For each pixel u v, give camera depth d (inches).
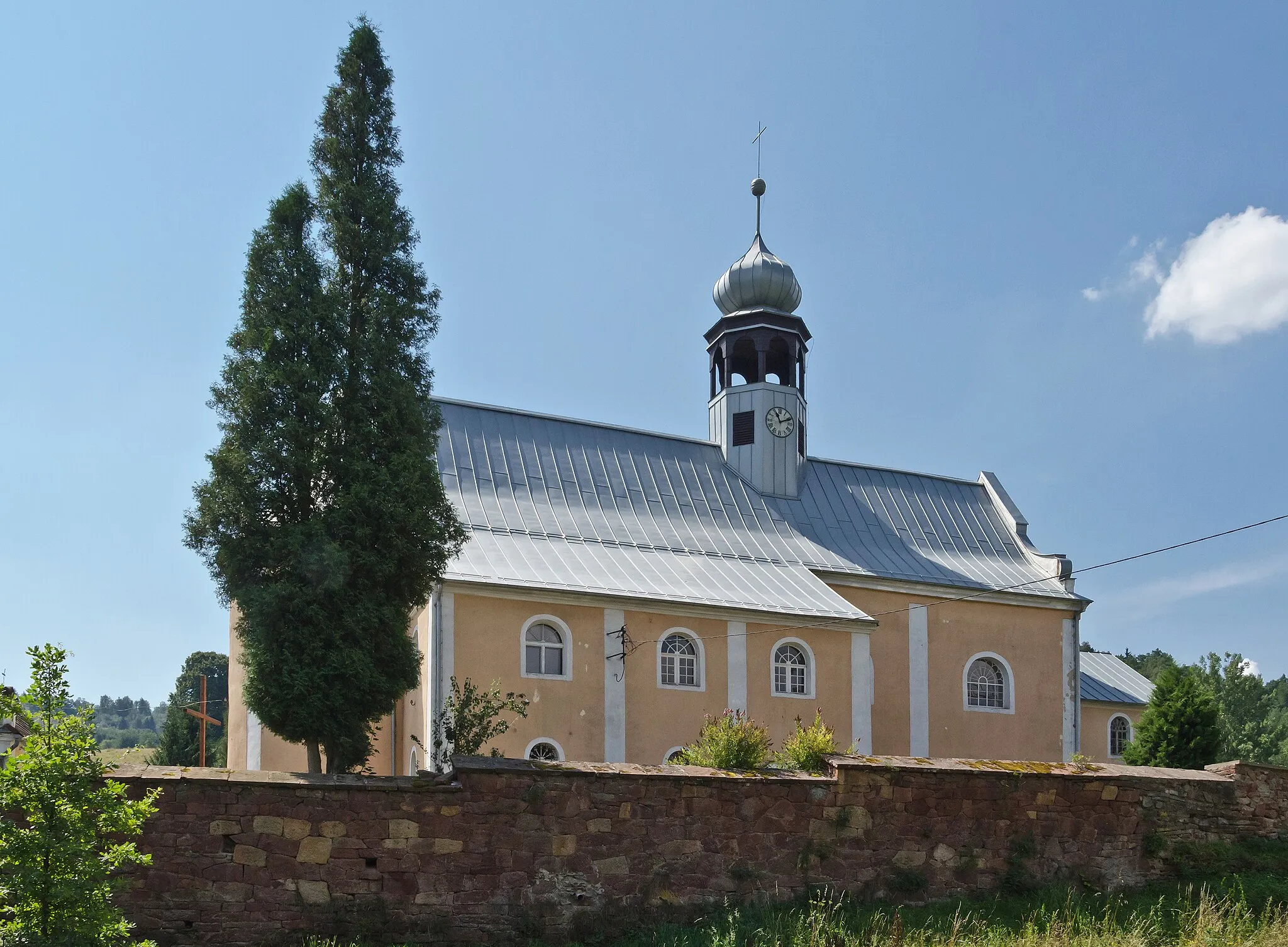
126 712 7032.5
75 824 463.8
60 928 457.7
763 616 1195.3
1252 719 2578.7
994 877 684.1
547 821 609.9
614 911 608.4
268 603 672.4
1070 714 1456.7
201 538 697.6
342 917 567.5
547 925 596.7
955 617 1418.6
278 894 564.4
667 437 1472.7
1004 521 1611.7
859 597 1378.0
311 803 578.2
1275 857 727.1
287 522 710.5
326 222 791.7
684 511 1379.2
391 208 808.3
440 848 590.9
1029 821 699.4
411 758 1106.7
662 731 1128.2
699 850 633.6
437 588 1063.6
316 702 673.6
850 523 1496.1
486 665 1069.1
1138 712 1593.3
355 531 701.9
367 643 693.9
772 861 646.5
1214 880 706.2
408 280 799.7
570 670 1103.6
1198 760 1144.2
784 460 1492.4
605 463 1384.1
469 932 584.7
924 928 617.9
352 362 750.5
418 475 735.1
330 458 722.2
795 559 1366.9
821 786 666.8
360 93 815.7
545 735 1077.8
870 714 1229.1
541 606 1104.8
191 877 556.1
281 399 723.4
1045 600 1462.8
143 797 557.0
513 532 1220.5
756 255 1574.8
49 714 473.7
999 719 1414.9
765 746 743.7
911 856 672.4
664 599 1147.9
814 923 602.5
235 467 701.3
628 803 626.8
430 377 793.6
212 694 2844.5
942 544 1535.4
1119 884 702.5
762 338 1533.0
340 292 772.0
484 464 1296.8
